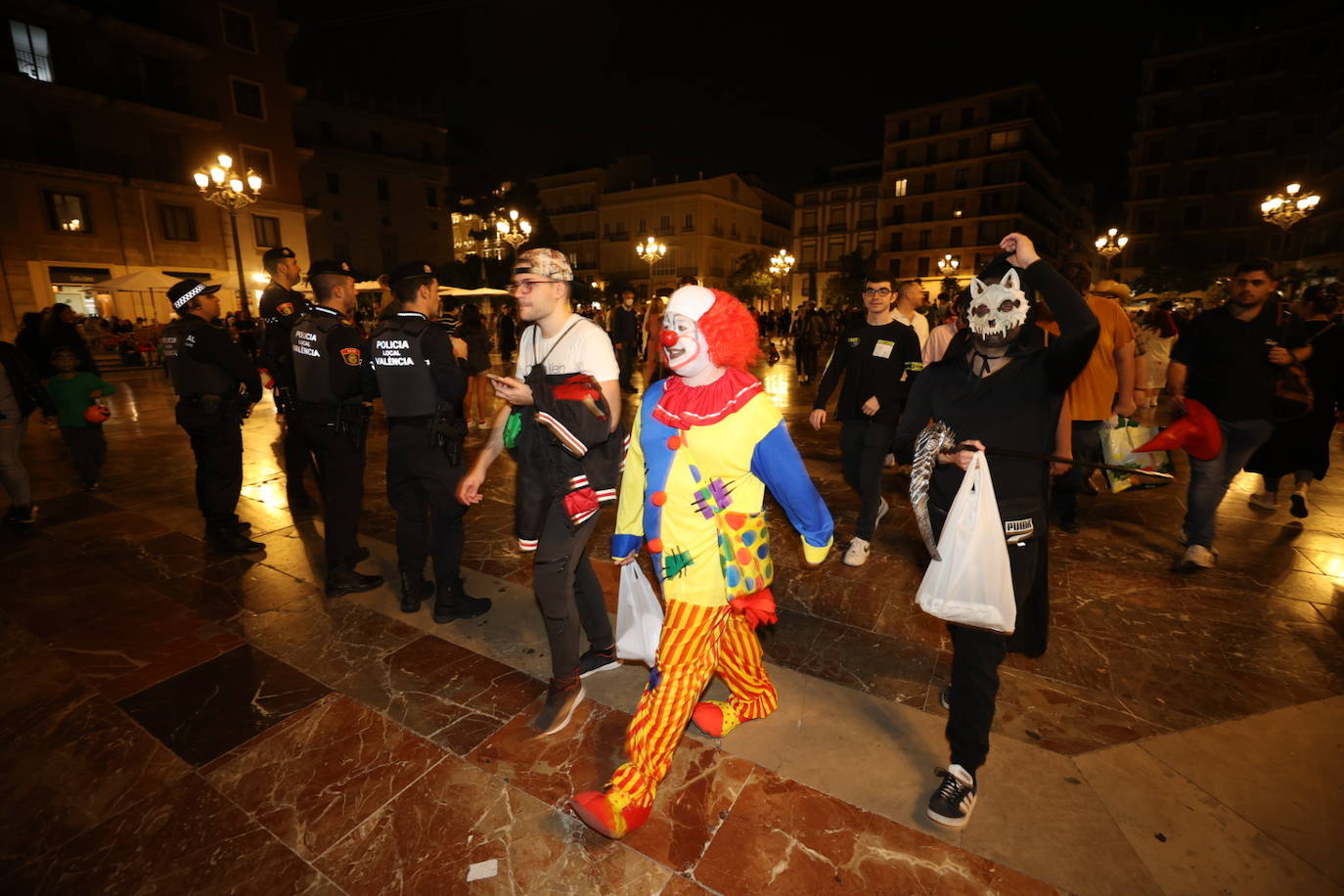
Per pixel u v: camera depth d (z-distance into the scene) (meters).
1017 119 48.78
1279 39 46.00
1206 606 3.32
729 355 1.87
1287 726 2.38
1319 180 42.38
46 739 2.41
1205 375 3.79
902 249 55.28
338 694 2.67
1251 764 2.19
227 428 4.08
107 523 4.75
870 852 1.88
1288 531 4.43
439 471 3.11
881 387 3.75
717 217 55.19
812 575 3.79
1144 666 2.78
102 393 5.68
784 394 11.55
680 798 2.09
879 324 3.82
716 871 1.83
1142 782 2.12
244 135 27.59
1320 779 2.12
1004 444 1.96
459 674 2.82
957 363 2.12
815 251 63.84
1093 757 2.23
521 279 2.39
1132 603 3.37
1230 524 4.58
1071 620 3.19
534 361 2.56
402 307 3.10
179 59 25.42
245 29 27.31
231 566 3.98
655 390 2.04
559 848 1.92
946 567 1.93
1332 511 4.89
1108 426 4.21
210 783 2.19
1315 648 2.92
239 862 1.88
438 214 43.81
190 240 26.09
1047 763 2.21
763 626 2.45
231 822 2.02
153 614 3.36
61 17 22.06
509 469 6.41
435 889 1.79
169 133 25.41
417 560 3.35
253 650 3.02
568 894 1.77
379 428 8.34
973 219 51.66
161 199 25.11
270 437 8.05
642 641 2.37
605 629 2.83
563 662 2.42
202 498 4.14
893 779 2.17
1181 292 46.69
